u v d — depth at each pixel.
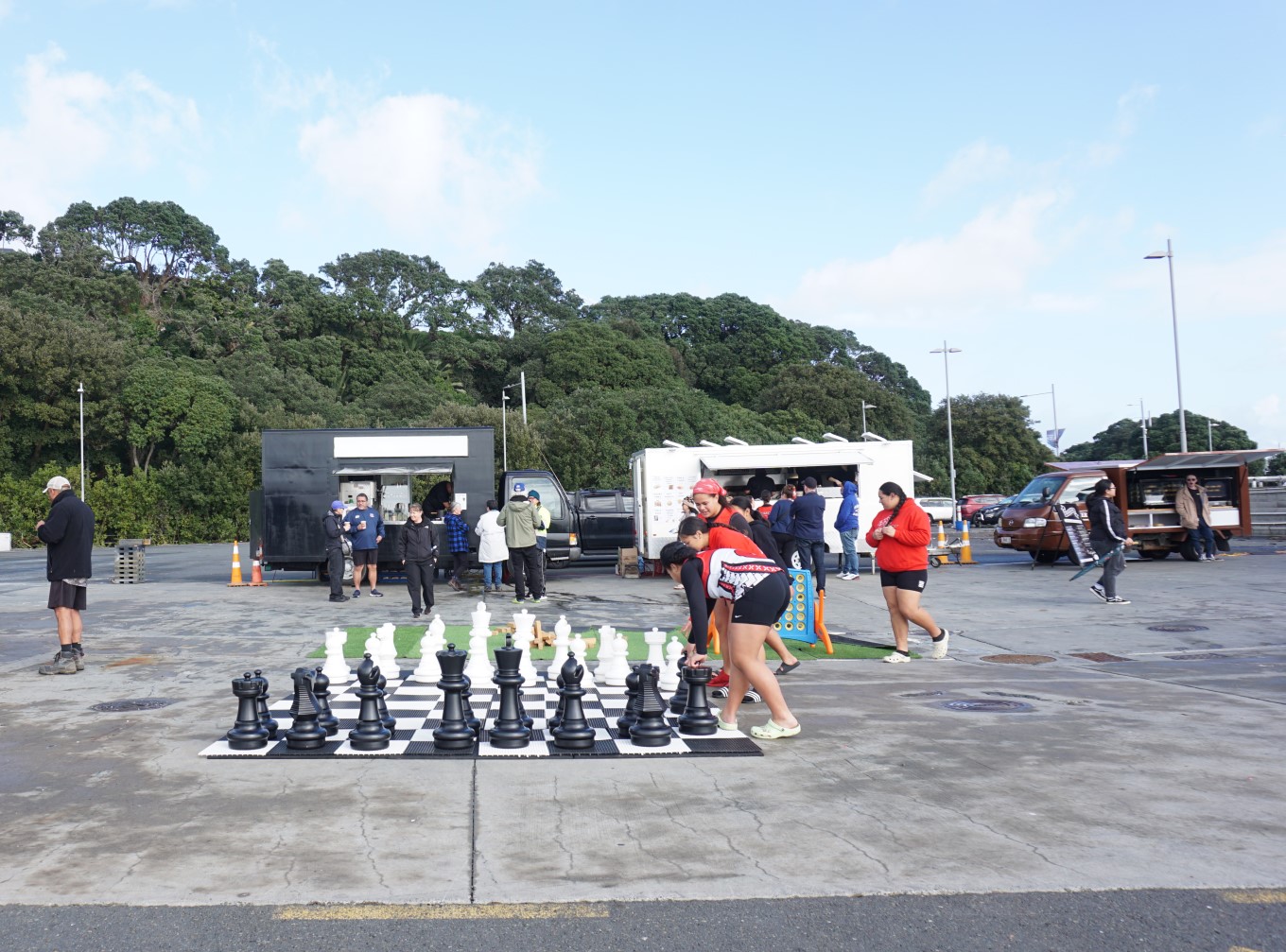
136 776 5.93
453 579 19.44
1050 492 23.06
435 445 20.75
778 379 97.56
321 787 5.70
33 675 9.73
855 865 4.43
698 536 7.31
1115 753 6.38
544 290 135.75
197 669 10.04
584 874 4.34
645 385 97.31
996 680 9.31
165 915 3.90
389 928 3.78
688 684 7.10
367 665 6.71
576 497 26.41
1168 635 12.27
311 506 20.28
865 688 8.88
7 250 91.56
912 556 10.35
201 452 62.59
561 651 9.38
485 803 5.39
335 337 97.06
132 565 20.95
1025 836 4.80
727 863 4.46
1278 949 3.59
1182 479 23.59
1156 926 3.79
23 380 60.84
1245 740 6.74
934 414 97.12
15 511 51.03
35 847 4.68
